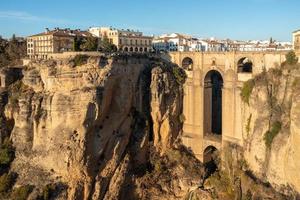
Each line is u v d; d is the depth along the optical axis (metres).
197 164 125.12
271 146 104.31
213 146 125.12
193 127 129.88
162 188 120.12
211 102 130.75
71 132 110.56
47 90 117.25
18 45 163.38
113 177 118.38
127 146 122.50
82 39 151.88
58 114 112.12
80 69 112.81
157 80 126.56
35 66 122.56
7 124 120.81
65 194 109.56
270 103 108.25
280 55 108.75
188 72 131.38
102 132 115.56
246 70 129.50
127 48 173.25
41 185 109.88
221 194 112.56
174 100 129.88
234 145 117.88
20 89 121.75
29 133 117.12
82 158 110.25
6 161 116.06
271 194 100.81
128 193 120.25
